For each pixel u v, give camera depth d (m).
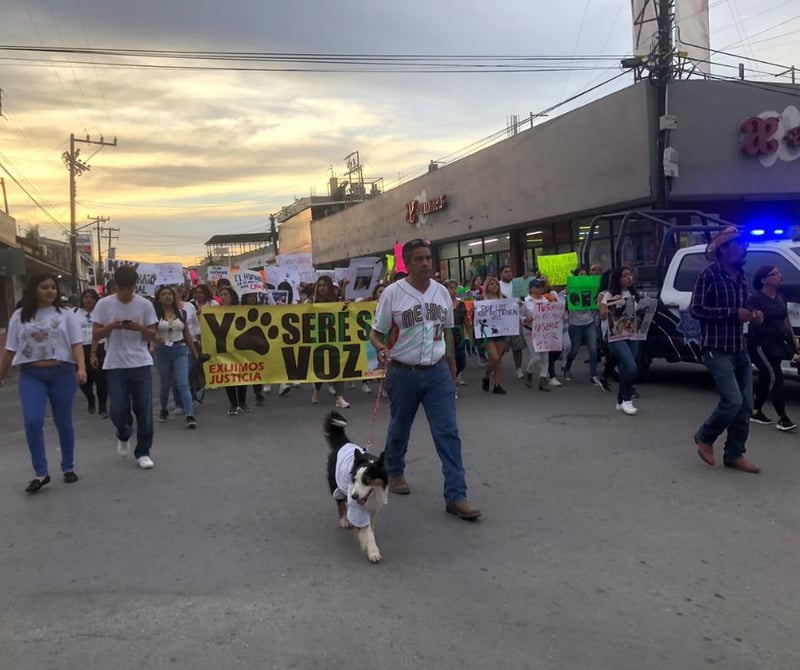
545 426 7.86
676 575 4.00
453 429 5.07
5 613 3.65
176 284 14.77
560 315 10.16
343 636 3.35
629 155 17.20
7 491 5.86
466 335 12.77
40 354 5.85
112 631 3.44
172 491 5.77
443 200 26.69
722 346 5.77
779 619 3.50
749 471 5.93
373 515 4.37
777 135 18.08
